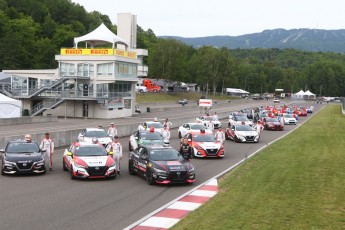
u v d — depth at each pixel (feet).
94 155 64.90
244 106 370.32
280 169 67.21
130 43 274.98
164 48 461.78
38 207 45.42
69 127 160.56
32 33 418.72
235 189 52.95
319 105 424.87
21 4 508.12
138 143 92.17
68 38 454.40
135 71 244.01
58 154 91.09
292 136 127.75
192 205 46.37
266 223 37.65
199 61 546.67
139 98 372.17
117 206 46.21
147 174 59.88
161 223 39.34
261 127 131.44
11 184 58.39
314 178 59.16
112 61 218.79
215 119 162.61
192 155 87.15
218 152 86.22
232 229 35.88
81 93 221.87
